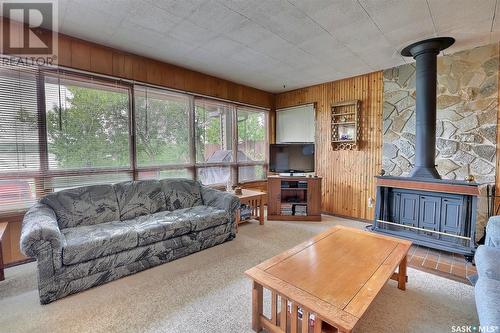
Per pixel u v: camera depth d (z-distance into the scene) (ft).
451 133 10.64
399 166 12.19
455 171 10.59
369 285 4.70
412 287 6.95
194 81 12.80
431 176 9.48
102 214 8.57
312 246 6.51
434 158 9.74
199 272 7.69
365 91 13.35
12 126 8.00
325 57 11.03
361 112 13.52
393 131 12.35
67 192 8.29
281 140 17.31
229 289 6.81
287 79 14.33
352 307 4.07
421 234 9.66
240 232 11.53
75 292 6.48
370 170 13.24
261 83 15.14
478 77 10.00
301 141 16.24
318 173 15.48
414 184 9.58
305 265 5.47
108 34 8.83
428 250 9.44
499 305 3.99
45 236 6.01
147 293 6.57
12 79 7.95
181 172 12.49
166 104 11.81
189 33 8.79
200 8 7.28
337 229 7.91
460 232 8.84
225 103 14.55
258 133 16.84
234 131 15.11
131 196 9.38
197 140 13.12
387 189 10.63
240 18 7.83
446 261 8.51
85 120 9.45
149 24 8.17
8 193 8.00
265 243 10.11
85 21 7.95
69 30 8.52
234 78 14.08
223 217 9.95
